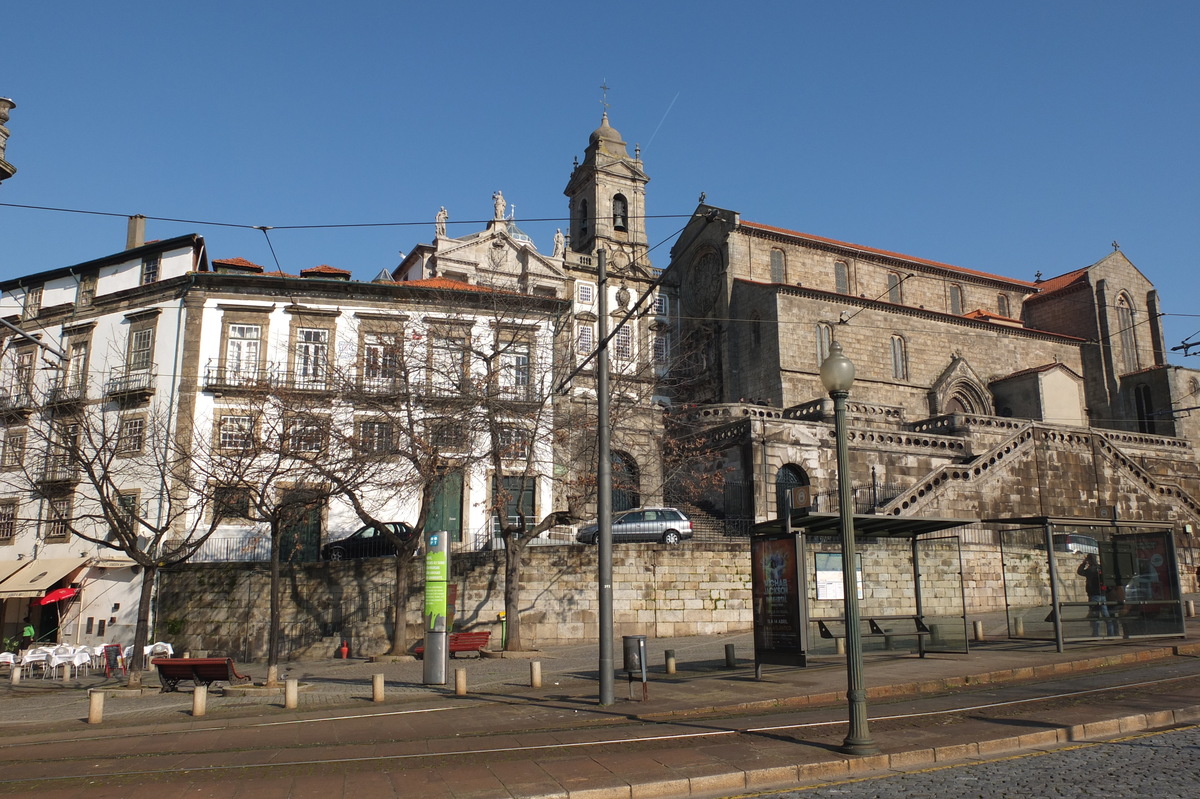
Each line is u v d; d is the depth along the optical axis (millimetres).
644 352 44844
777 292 51656
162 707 19203
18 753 14055
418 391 30234
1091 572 25500
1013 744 12562
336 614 30188
